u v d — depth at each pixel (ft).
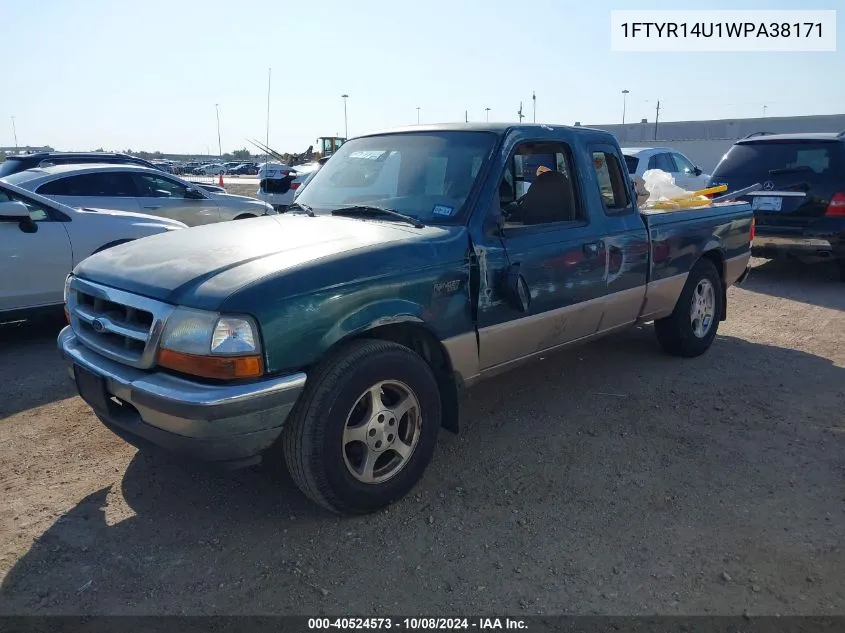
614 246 15.43
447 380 12.51
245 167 201.05
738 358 19.63
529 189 14.64
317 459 10.34
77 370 11.28
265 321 9.68
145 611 9.07
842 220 27.37
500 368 13.61
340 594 9.45
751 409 15.85
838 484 12.48
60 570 9.86
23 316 20.29
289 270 10.15
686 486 12.37
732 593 9.52
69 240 20.86
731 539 10.76
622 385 17.37
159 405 9.65
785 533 10.93
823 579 9.84
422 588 9.59
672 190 20.39
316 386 10.31
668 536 10.84
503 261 12.83
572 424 15.01
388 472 11.39
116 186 31.96
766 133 31.99
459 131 14.19
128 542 10.55
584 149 15.14
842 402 16.30
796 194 28.32
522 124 14.23
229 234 12.28
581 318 14.97
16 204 19.56
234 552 10.34
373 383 10.81
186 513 11.36
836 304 26.35
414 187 13.67
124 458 13.21
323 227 12.51
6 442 13.84
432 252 11.72
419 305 11.46
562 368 18.65
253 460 10.11
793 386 17.37
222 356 9.50
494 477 12.67
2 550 10.26
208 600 9.30
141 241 12.66
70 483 12.26
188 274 10.25
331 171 15.78
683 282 18.19
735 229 20.27
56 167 31.89
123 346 10.63
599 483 12.45
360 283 10.66
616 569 10.01
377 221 13.01
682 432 14.61
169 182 33.68
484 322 12.67
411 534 10.85
